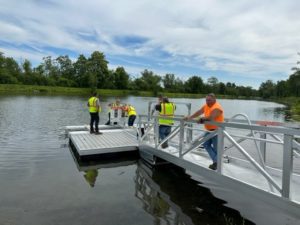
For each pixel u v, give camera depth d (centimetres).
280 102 6925
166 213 395
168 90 8931
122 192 470
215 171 409
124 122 1080
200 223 369
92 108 877
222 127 388
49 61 7625
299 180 379
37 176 538
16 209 389
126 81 7556
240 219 383
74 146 780
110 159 692
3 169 579
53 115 1698
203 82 9619
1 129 1113
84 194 454
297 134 283
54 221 356
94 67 7181
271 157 740
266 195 327
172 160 531
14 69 6888
